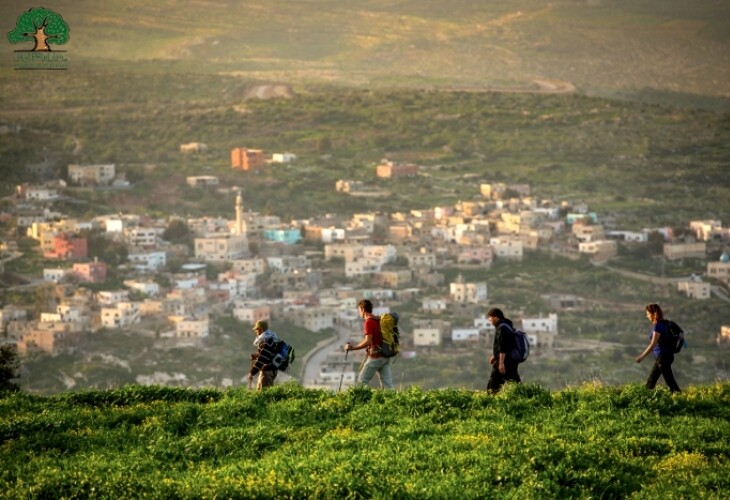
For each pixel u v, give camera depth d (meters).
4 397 89.31
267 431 77.19
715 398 83.38
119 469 70.25
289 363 91.81
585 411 79.12
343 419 79.69
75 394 88.62
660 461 70.31
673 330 85.25
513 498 64.19
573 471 67.44
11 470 71.00
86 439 77.44
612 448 71.50
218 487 64.75
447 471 68.12
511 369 84.75
